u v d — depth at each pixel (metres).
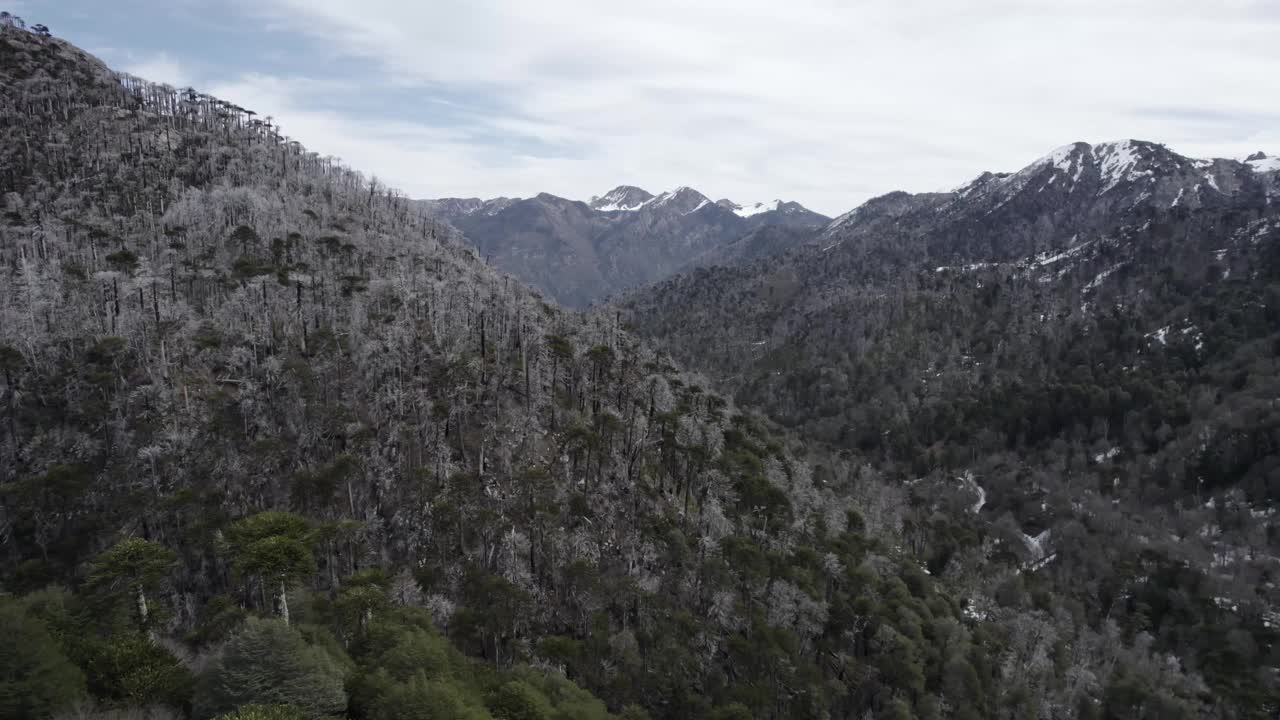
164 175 155.38
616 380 119.75
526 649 65.88
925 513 162.75
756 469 114.38
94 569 41.34
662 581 84.81
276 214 142.62
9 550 68.69
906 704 74.38
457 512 77.62
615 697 64.25
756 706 67.44
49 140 158.00
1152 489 178.62
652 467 107.50
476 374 100.44
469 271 152.62
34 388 84.81
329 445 85.44
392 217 188.75
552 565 79.94
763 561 87.81
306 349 98.56
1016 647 98.25
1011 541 159.38
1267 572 140.50
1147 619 128.88
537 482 84.31
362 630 50.31
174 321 97.69
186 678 35.00
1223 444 176.62
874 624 86.56
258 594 64.25
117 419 82.00
